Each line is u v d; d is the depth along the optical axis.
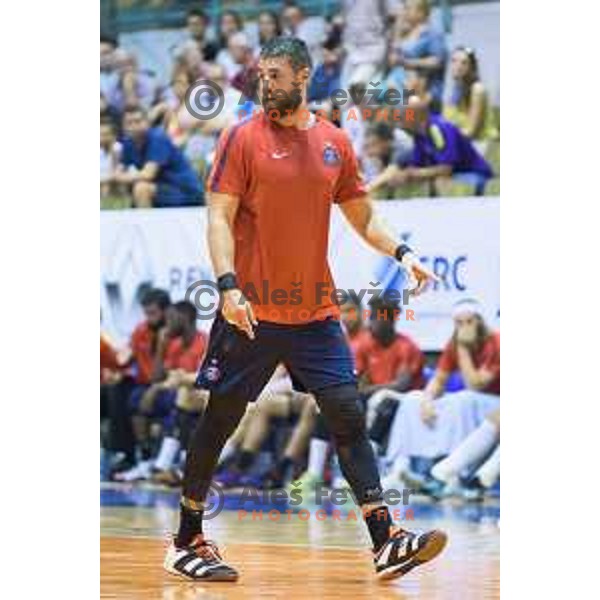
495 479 16.59
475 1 16.61
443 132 16.84
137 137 18.64
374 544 10.09
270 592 9.88
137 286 18.72
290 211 10.01
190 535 10.52
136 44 18.53
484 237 16.72
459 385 16.78
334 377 10.09
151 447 18.56
